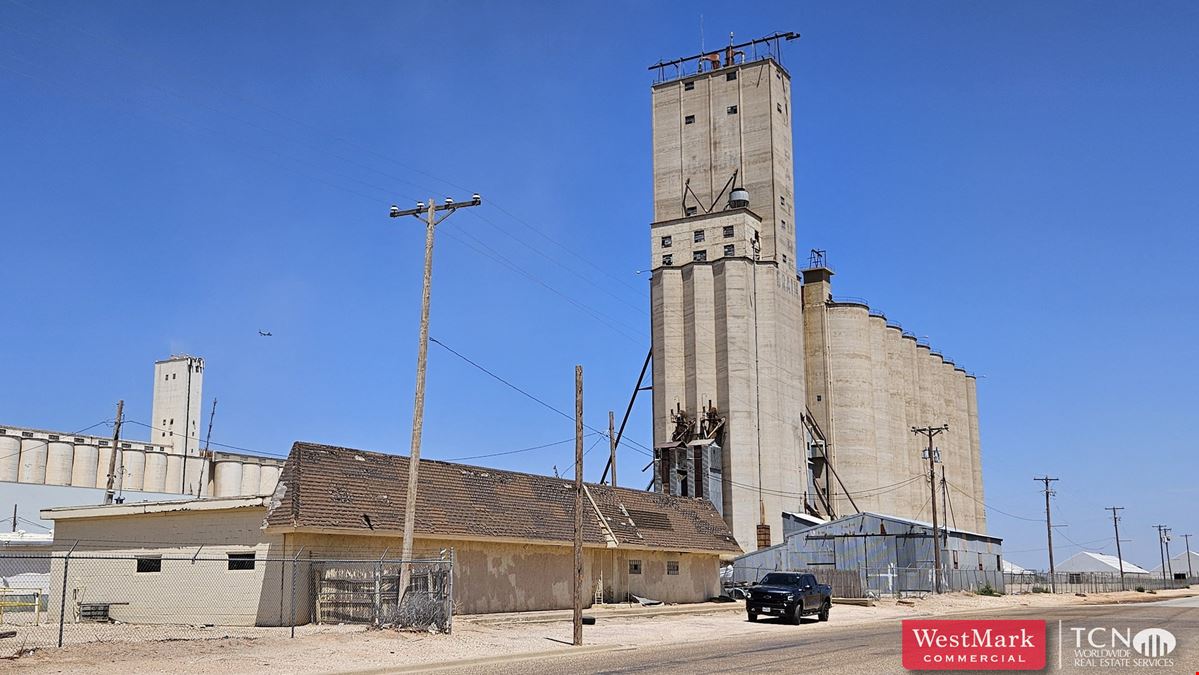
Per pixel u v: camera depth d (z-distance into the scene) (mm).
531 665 24047
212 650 24234
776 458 94500
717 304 96750
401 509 37250
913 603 59844
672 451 89312
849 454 107562
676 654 27109
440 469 42094
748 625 40375
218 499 34375
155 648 23984
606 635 33750
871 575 75562
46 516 37594
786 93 108875
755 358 95750
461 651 26750
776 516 92750
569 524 46219
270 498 33875
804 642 30828
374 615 33062
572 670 22578
